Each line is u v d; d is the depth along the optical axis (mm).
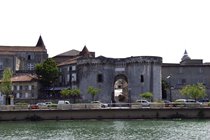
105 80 122188
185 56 189250
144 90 119625
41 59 153875
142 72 120188
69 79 133250
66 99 119562
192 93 112375
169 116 84688
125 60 122688
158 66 121188
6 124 76188
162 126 68125
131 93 121250
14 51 151000
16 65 140875
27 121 82375
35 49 155375
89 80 122125
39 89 127750
